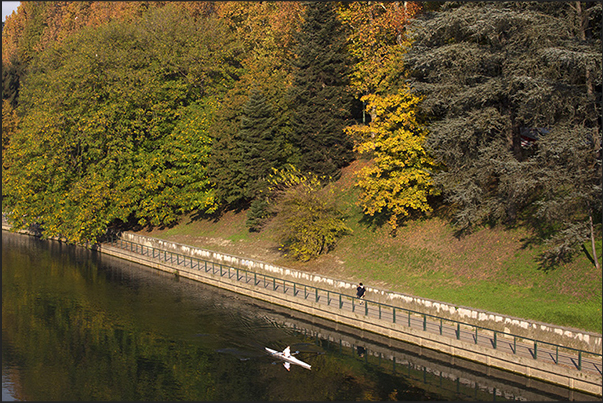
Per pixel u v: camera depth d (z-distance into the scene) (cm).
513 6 3450
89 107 5719
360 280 3975
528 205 3725
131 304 4150
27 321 3766
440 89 3669
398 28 4875
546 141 3111
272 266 4438
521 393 2588
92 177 5528
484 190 3900
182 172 5850
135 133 5881
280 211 4522
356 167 5309
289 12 5869
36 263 5678
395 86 4350
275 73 5778
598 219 3278
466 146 3741
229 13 7088
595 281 2959
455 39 3881
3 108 8381
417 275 3775
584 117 3328
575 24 3381
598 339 2592
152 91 5762
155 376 2875
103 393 2694
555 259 3180
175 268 5166
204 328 3584
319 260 4459
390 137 4019
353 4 5450
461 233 3903
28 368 2997
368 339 3328
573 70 3244
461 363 2884
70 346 3303
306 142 5203
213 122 5631
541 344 2795
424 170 3919
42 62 7462
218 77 6356
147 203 5778
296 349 3194
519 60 3341
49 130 5594
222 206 6122
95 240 5806
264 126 5131
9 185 6888
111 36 6366
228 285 4553
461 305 3256
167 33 6378
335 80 5241
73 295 4416
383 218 4525
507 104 3650
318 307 3741
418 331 3119
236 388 2706
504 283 3306
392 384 2716
